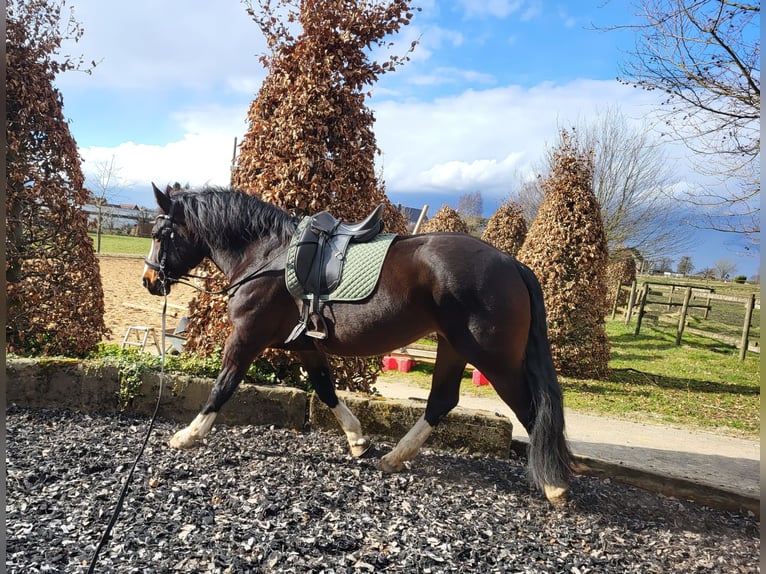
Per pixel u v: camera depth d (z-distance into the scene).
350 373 4.98
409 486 3.42
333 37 4.70
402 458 3.58
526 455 4.32
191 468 3.40
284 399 4.39
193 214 3.75
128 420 4.28
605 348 10.04
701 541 3.04
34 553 2.37
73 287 5.34
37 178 5.04
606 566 2.65
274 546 2.56
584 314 9.81
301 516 2.88
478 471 3.87
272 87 4.87
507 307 3.00
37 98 5.01
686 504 3.61
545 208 10.34
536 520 3.09
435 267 3.08
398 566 2.50
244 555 2.48
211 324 4.94
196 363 4.64
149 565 2.36
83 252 5.42
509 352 3.02
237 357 3.59
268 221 3.66
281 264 3.49
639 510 3.43
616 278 23.98
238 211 3.68
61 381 4.40
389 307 3.19
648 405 7.68
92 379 4.41
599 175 17.86
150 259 3.82
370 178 4.96
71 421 4.16
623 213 17.98
